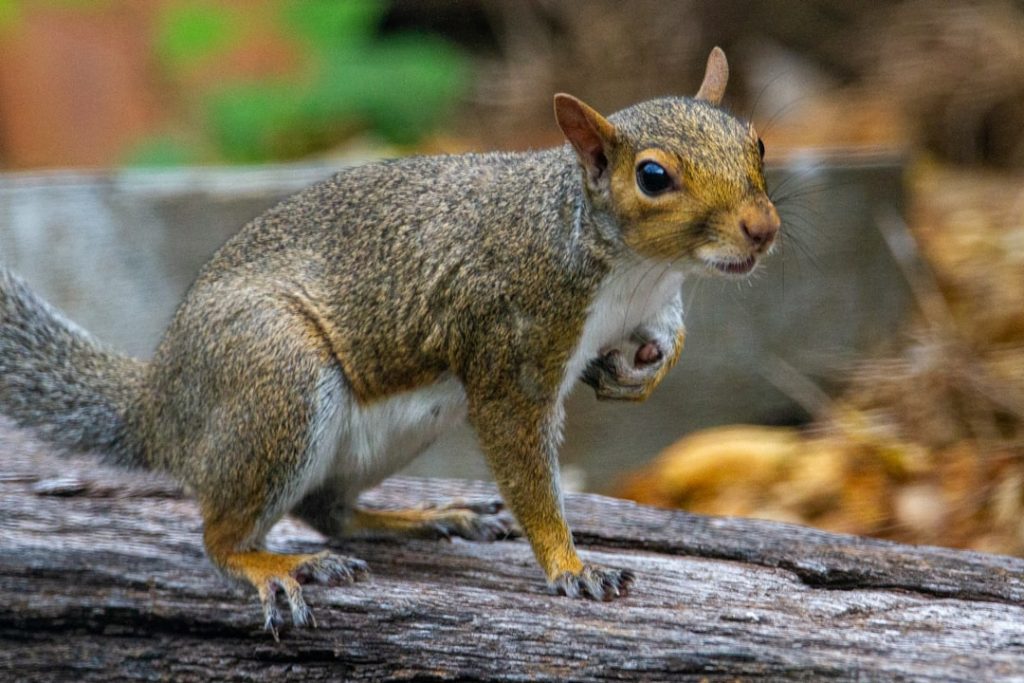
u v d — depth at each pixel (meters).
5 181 15.77
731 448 14.91
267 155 21.64
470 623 9.25
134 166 21.42
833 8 24.45
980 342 15.91
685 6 24.39
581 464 15.59
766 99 23.48
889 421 15.26
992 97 21.70
